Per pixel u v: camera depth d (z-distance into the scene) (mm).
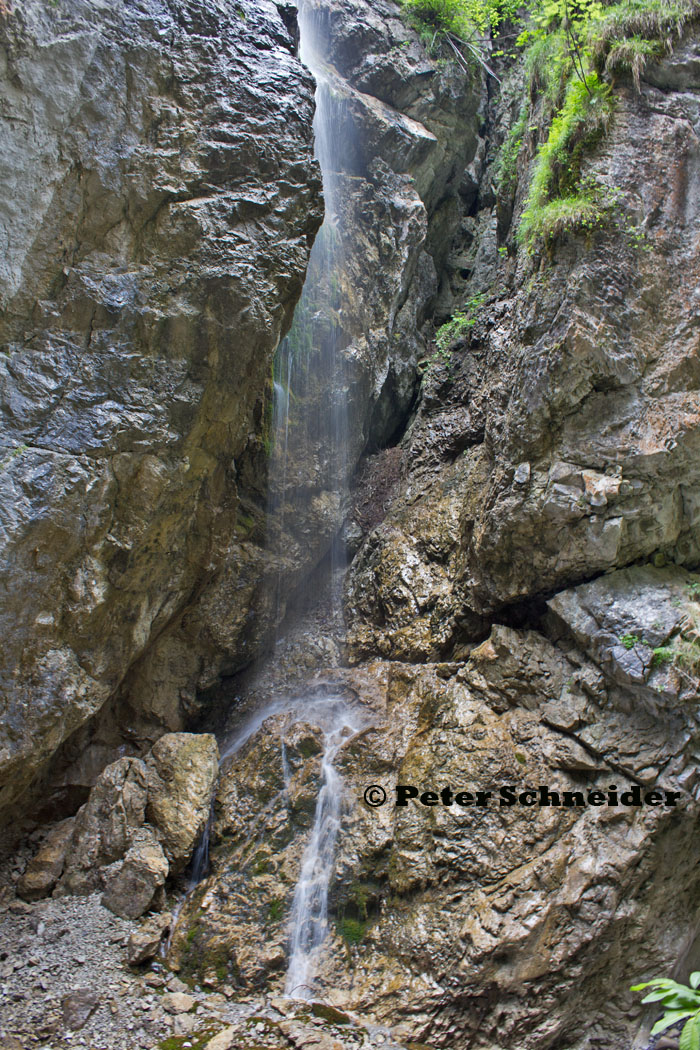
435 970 4652
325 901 5121
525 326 5879
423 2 8617
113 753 6254
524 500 5707
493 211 9531
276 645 7559
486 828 5043
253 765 5977
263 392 6875
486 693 5695
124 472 5227
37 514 4805
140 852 5172
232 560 7004
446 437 7930
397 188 8367
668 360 5434
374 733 5961
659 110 5770
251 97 5676
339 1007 4594
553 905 4676
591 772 5188
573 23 6227
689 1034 2129
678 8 5777
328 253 7730
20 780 5016
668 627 5148
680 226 5586
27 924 4832
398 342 8633
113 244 5223
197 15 5605
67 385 5008
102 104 5125
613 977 4742
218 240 5410
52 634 5035
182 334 5352
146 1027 4285
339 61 8438
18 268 4852
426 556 7273
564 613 5602
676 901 4891
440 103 8711
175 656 6703
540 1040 4504
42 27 4895
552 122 6355
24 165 4852
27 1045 4023
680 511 5574
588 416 5547
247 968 4770
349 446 7988
